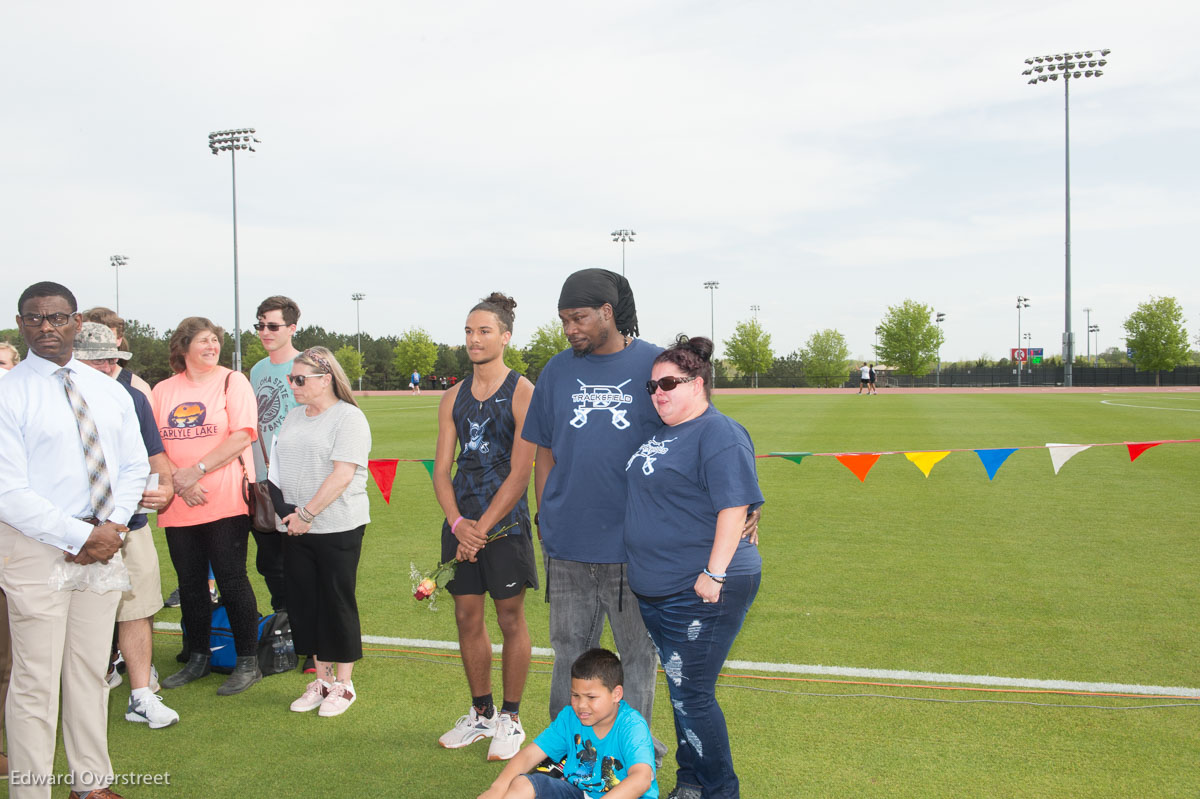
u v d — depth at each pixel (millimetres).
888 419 22484
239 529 4348
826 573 6383
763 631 5023
